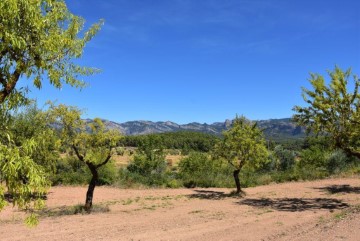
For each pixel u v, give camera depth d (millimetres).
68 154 15570
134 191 23469
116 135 15000
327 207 15523
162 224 12367
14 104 4582
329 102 15422
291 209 15258
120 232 11039
